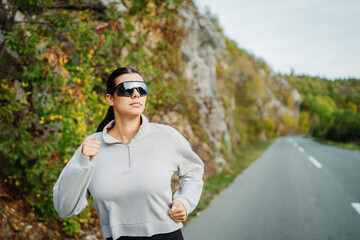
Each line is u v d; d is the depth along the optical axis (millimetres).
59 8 4660
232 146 15695
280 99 78625
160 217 1399
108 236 1441
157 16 6191
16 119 3689
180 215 1429
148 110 5270
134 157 1430
